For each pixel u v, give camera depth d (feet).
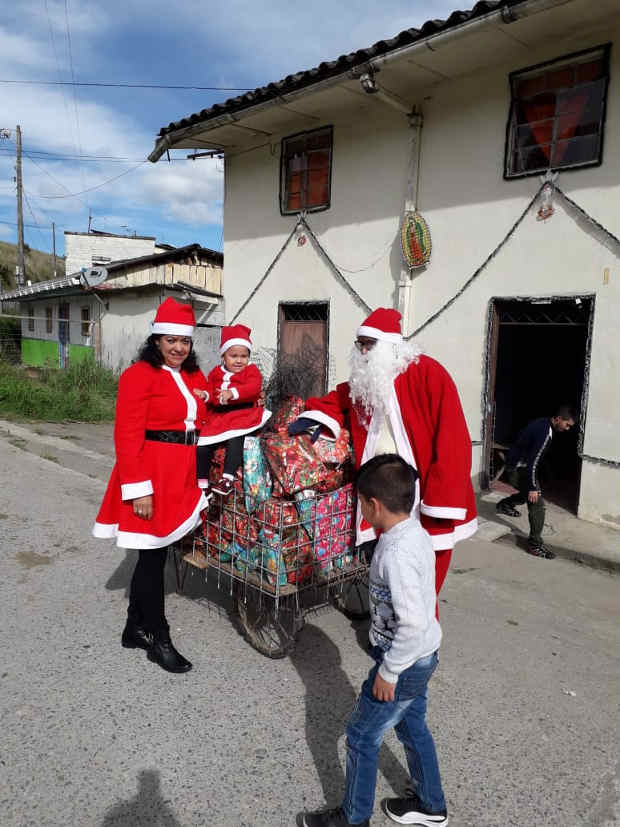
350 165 27.14
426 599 6.54
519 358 28.60
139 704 9.71
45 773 8.14
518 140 21.54
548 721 9.78
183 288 45.39
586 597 15.08
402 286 24.73
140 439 10.21
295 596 11.14
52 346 70.59
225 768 8.39
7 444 27.99
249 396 11.98
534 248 21.07
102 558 15.56
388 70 22.15
